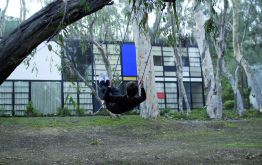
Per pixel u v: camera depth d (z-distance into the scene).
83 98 31.78
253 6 38.75
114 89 8.23
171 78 36.59
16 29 5.15
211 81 28.73
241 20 39.19
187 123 24.27
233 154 12.55
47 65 31.48
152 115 25.91
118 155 13.01
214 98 28.61
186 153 13.03
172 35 10.34
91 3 5.30
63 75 31.80
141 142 18.03
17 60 5.18
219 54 27.83
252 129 22.67
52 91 31.61
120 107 7.80
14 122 23.05
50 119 25.38
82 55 31.48
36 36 5.18
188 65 37.66
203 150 13.73
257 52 42.50
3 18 31.70
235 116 30.53
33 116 28.92
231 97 40.16
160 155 12.73
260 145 15.20
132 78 32.62
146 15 7.11
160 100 35.97
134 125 22.58
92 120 24.69
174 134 20.94
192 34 32.12
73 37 30.09
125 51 33.00
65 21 5.29
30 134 19.33
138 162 11.44
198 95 37.69
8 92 30.86
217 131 22.08
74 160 12.05
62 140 18.28
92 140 18.42
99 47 24.39
